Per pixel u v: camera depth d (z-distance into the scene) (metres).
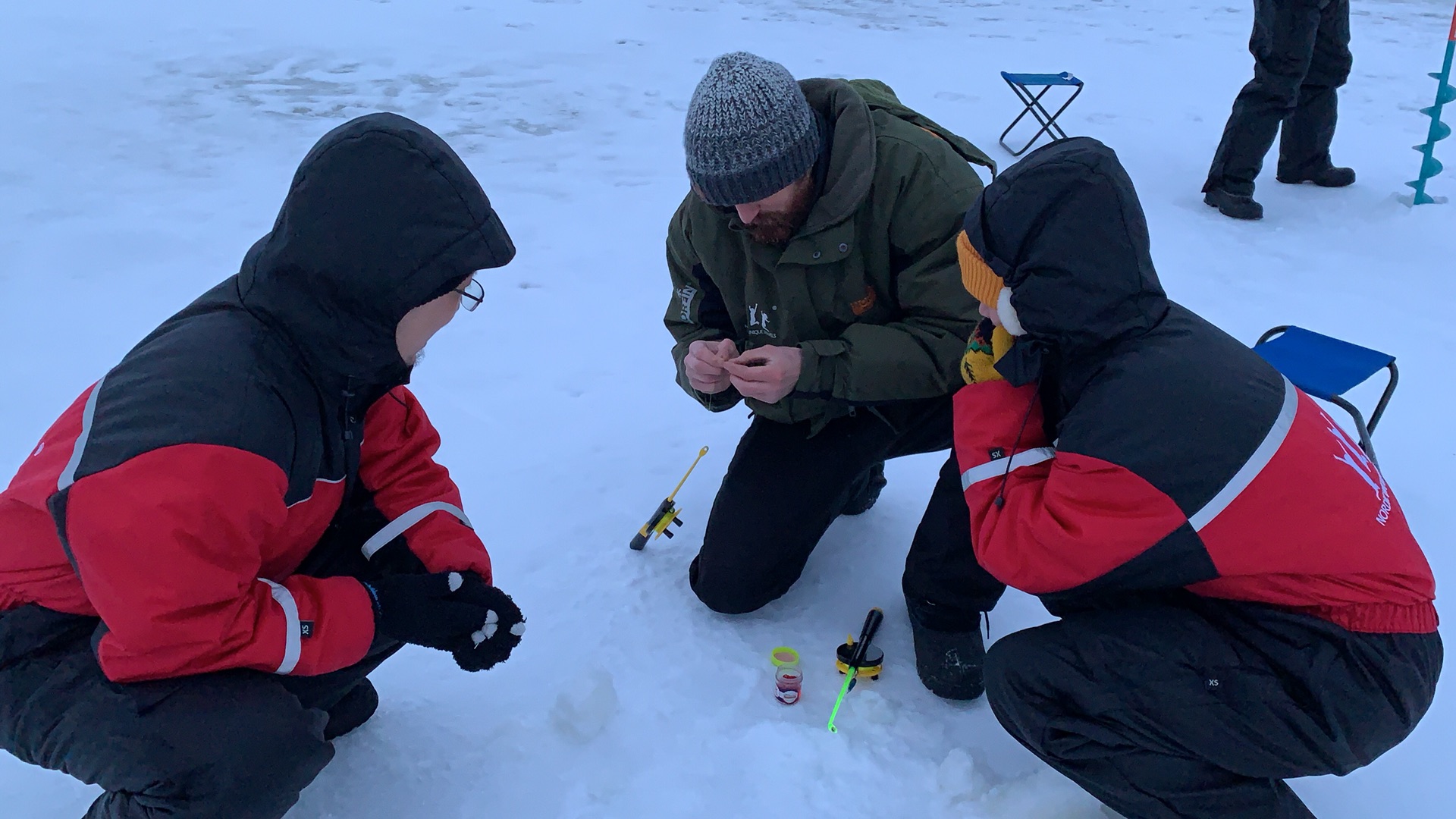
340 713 1.83
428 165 1.34
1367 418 3.09
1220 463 1.43
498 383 3.28
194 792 1.38
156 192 4.69
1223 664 1.47
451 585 1.59
